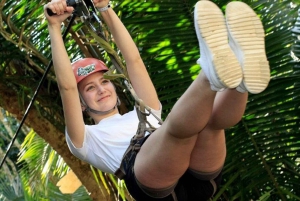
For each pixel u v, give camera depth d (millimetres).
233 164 7570
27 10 7359
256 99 7375
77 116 5047
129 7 7363
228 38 3898
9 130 12844
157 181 4551
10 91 7551
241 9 3879
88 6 4977
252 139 7535
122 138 5129
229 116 4215
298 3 7742
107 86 5379
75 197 11375
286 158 7602
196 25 3797
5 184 13852
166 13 7352
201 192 4840
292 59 7426
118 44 5375
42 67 7559
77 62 5391
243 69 3834
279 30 7430
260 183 7742
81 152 5180
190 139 4270
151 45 7363
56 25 4922
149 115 5008
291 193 7648
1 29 6902
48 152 9414
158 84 7398
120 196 8109
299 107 7418
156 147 4418
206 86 3922
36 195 10227
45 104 7605
